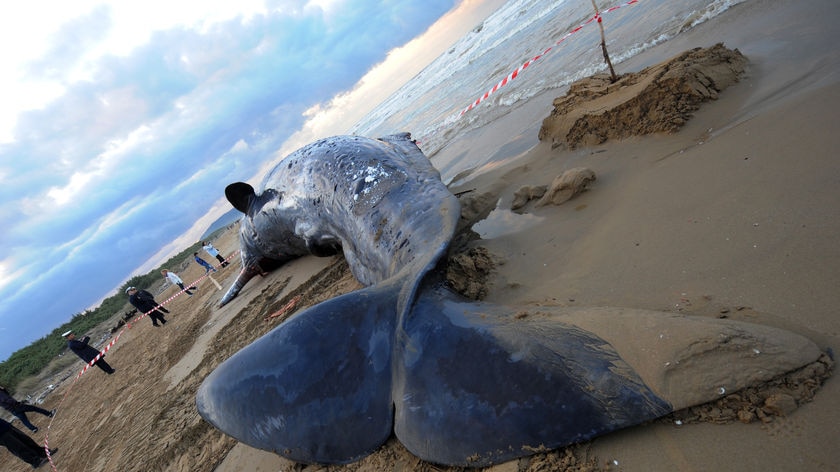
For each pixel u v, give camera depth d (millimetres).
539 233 4320
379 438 2688
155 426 5801
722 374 2047
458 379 2484
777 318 2291
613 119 5012
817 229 2592
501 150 7129
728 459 1865
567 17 12820
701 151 3932
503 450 2238
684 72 4562
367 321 2992
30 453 8680
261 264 9125
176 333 11945
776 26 5086
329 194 5445
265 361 3010
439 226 3781
